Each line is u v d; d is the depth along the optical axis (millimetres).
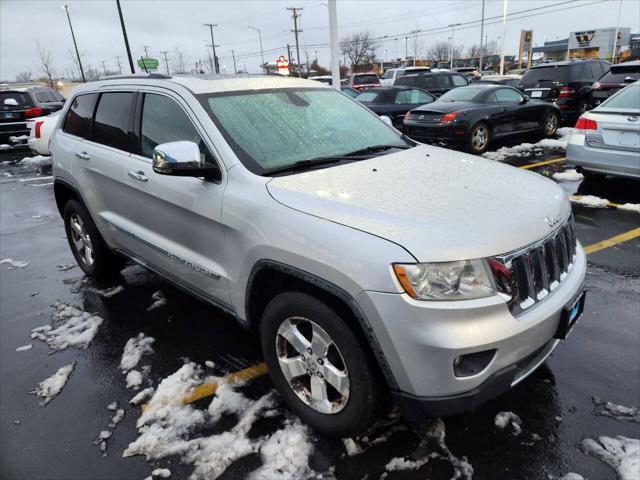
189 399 2881
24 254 5660
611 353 3143
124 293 4359
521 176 2889
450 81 17062
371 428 2566
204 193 2822
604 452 2359
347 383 2297
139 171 3365
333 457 2398
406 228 2107
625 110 6016
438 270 1987
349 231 2158
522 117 10648
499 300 2041
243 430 2586
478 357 2043
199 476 2322
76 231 4609
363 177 2686
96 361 3334
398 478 2273
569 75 13078
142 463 2424
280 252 2354
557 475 2254
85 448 2545
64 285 4629
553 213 2453
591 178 7277
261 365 3195
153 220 3379
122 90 3748
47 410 2854
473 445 2443
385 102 12781
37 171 11289
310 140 3135
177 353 3371
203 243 2943
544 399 2740
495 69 67000
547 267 2336
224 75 3553
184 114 3080
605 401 2709
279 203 2455
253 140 2914
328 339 2328
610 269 4379
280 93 3398
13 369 3277
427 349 1978
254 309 2730
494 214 2270
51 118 11875
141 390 3004
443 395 2041
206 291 3053
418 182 2627
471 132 9758
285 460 2387
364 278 2043
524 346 2139
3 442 2613
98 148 3898
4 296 4449
